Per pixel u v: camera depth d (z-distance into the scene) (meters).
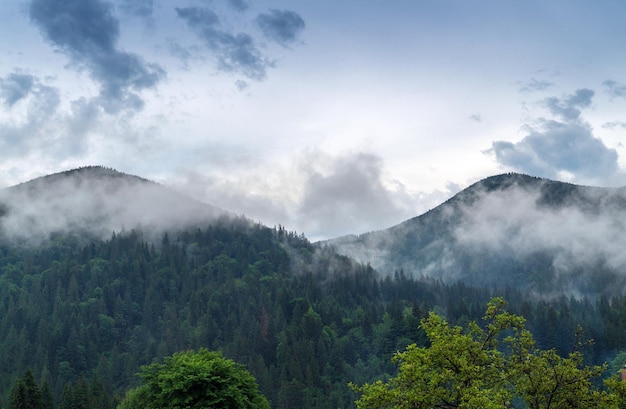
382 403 24.47
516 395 24.86
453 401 24.34
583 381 23.67
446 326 26.98
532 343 25.88
